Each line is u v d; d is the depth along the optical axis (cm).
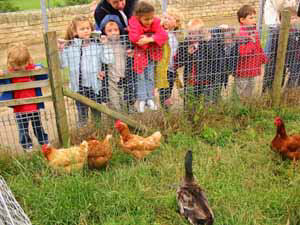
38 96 295
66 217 226
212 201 237
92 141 272
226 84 350
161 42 307
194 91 339
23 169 279
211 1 823
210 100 345
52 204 232
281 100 370
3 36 651
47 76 298
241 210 228
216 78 342
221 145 309
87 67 303
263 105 358
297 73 379
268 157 287
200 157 288
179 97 342
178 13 351
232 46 337
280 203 233
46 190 245
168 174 267
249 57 345
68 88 295
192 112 334
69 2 765
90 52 300
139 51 309
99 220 229
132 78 318
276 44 354
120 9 339
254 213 227
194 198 218
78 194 235
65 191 238
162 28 312
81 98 297
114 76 313
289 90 375
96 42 300
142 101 329
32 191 247
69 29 319
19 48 284
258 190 249
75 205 231
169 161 283
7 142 311
